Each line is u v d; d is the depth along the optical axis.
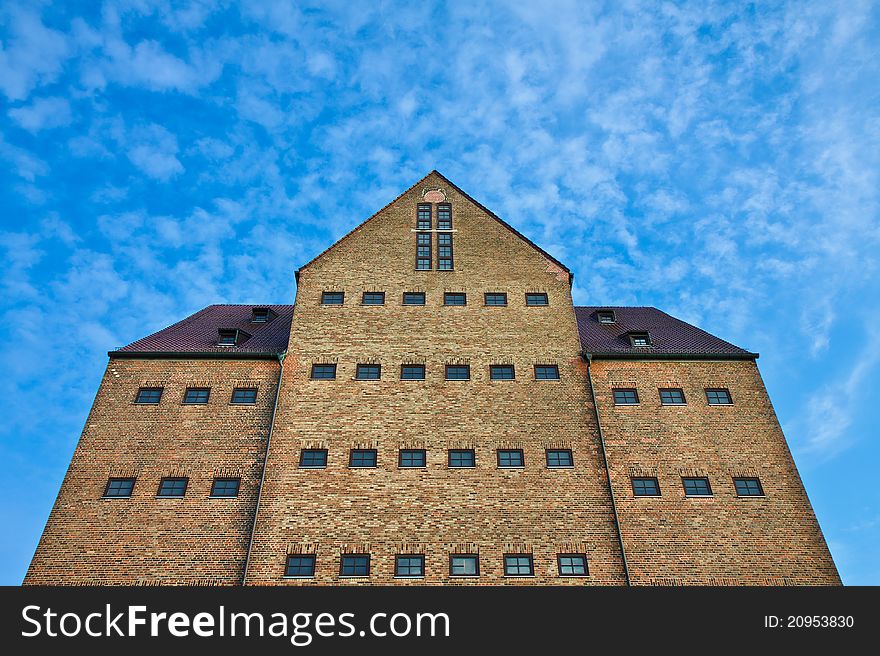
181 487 25.81
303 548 24.14
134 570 23.70
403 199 35.66
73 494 25.45
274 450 26.50
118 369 29.08
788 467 26.72
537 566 24.09
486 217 34.97
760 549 24.69
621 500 25.75
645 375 29.33
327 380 28.59
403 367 29.09
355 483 25.64
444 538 24.50
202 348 30.36
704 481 26.42
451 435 27.05
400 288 31.83
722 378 29.34
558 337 30.28
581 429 27.42
